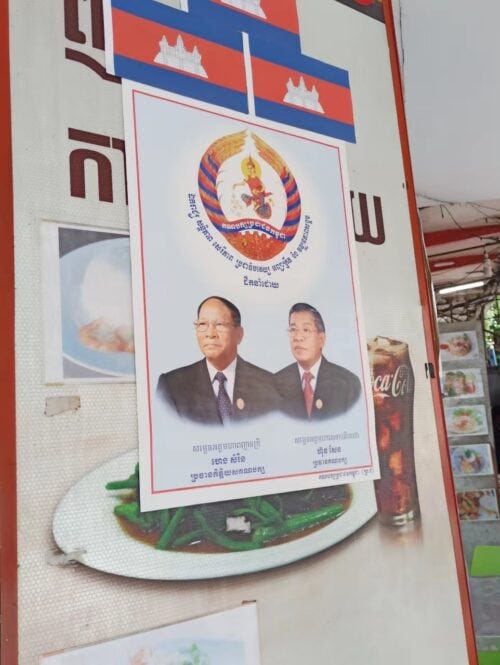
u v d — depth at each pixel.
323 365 1.11
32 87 0.88
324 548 1.04
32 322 0.82
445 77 2.50
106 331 0.87
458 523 1.26
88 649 0.78
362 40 1.38
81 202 0.89
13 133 0.85
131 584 0.83
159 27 1.03
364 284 1.23
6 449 0.77
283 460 1.01
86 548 0.80
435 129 2.97
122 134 0.95
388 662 1.07
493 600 3.17
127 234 0.92
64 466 0.81
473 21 2.12
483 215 4.34
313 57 1.26
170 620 0.85
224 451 0.95
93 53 0.94
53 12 0.92
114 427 0.85
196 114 1.04
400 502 1.17
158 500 0.87
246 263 1.05
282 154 1.15
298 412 1.05
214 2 1.11
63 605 0.77
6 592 0.74
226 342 0.99
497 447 5.92
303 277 1.12
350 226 1.23
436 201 4.01
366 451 1.13
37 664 0.74
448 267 5.25
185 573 0.88
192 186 1.01
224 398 0.97
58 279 0.85
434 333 1.42
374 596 1.08
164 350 0.92
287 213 1.13
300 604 0.99
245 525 0.95
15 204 0.83
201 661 0.87
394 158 1.36
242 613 0.92
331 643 1.01
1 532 0.75
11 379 0.79
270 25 1.19
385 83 1.40
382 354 1.22
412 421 1.23
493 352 6.59
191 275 0.97
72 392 0.83
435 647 1.15
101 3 0.97
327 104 1.26
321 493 1.06
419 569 1.16
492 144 3.15
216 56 1.09
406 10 2.05
